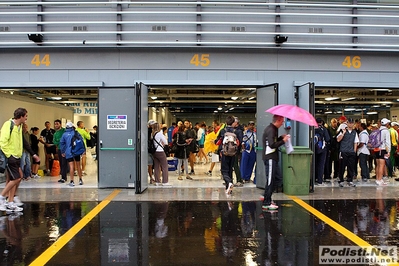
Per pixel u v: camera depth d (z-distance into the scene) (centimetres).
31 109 1345
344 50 997
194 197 848
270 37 1003
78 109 2023
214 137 1259
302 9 1026
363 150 1095
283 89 1004
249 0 1013
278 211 717
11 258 473
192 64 990
